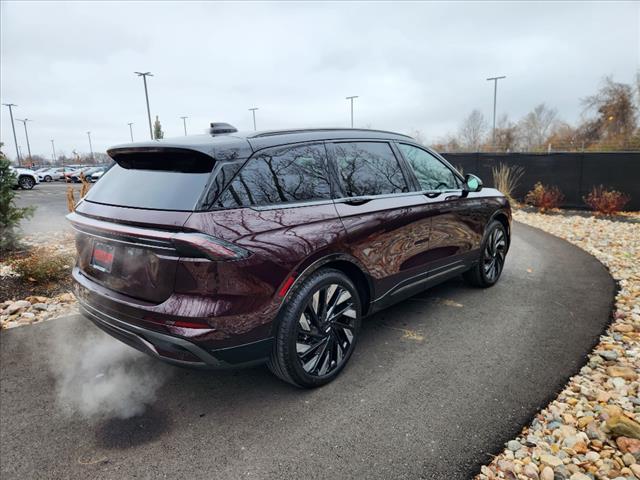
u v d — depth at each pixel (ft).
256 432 7.95
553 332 12.00
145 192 8.27
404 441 7.58
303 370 8.90
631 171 34.83
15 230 23.13
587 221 31.35
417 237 11.69
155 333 7.60
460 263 13.97
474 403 8.68
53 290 16.01
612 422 7.68
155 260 7.52
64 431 8.09
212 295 7.36
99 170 114.01
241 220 7.74
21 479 6.87
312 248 8.63
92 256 8.96
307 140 9.64
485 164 43.50
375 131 11.73
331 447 7.47
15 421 8.41
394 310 13.91
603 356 10.52
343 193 9.90
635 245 22.75
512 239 25.53
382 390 9.24
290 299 8.48
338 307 9.58
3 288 15.60
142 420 8.40
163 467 7.09
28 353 11.34
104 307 8.51
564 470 6.86
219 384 9.72
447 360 10.51
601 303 14.20
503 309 13.83
